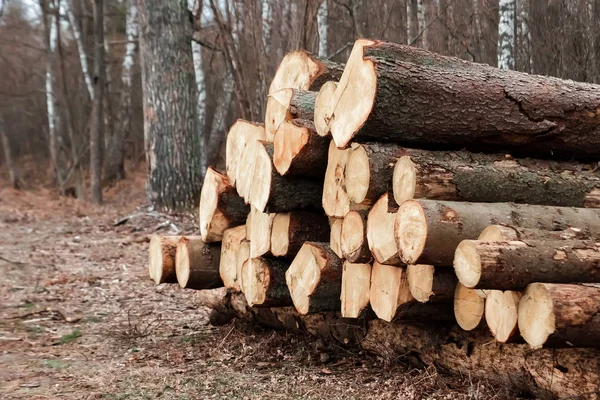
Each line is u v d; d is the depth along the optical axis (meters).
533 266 2.98
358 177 3.71
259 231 4.64
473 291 3.40
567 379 3.27
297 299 4.32
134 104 29.77
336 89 3.87
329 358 4.63
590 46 9.55
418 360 4.16
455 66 3.93
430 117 3.61
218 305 5.65
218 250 5.30
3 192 20.94
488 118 3.70
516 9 10.05
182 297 7.20
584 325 2.85
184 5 12.81
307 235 4.41
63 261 9.41
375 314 4.24
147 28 12.70
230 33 12.52
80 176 21.09
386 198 3.59
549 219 3.44
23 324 6.02
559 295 2.85
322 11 11.96
